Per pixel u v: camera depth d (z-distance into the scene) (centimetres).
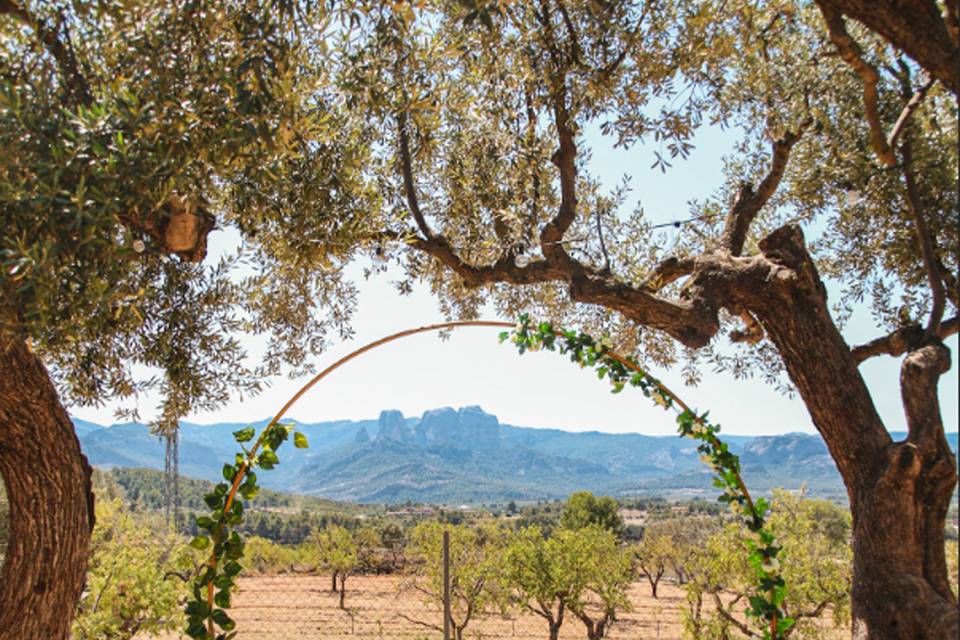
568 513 4356
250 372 578
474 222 685
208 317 571
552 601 1939
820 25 592
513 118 618
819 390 477
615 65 536
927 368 454
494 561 1861
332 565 2405
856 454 464
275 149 378
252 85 385
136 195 353
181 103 372
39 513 400
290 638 1789
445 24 527
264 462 459
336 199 504
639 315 519
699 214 734
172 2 385
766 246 501
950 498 444
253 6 396
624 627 2269
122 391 552
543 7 542
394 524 2873
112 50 423
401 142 608
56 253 316
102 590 1161
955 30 342
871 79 396
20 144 346
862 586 445
